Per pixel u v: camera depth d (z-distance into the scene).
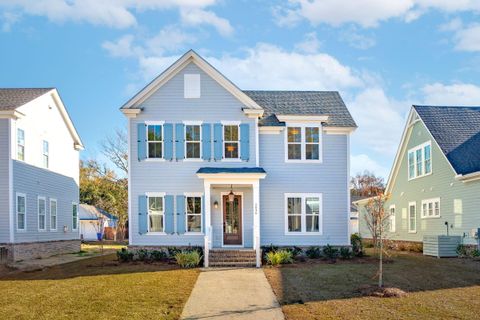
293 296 13.27
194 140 22.28
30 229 24.80
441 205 26.09
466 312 11.48
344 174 22.95
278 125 22.75
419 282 15.38
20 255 23.36
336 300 12.74
